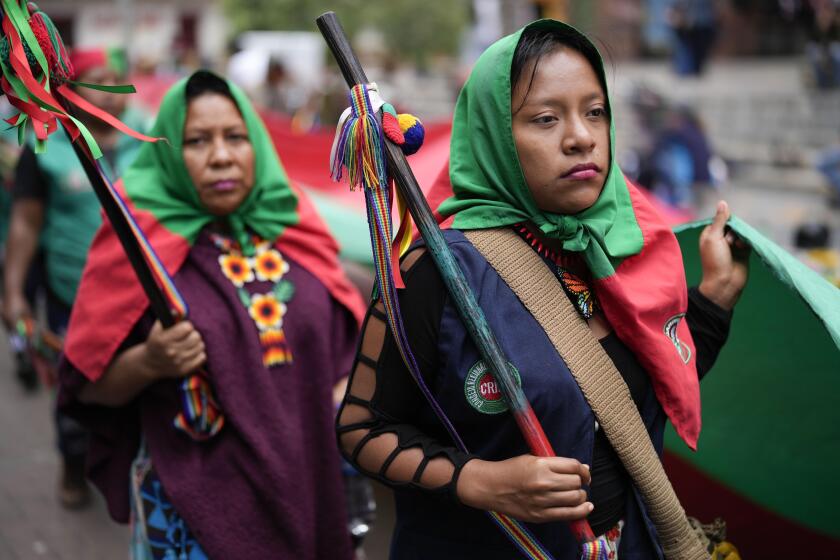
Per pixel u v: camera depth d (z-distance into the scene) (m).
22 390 5.89
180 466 2.58
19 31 1.91
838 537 2.70
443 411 1.79
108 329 2.63
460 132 1.93
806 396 2.54
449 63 29.14
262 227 2.80
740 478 2.72
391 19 28.05
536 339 1.79
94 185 2.24
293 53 18.45
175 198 2.77
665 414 1.95
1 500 4.39
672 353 1.90
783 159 11.64
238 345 2.64
